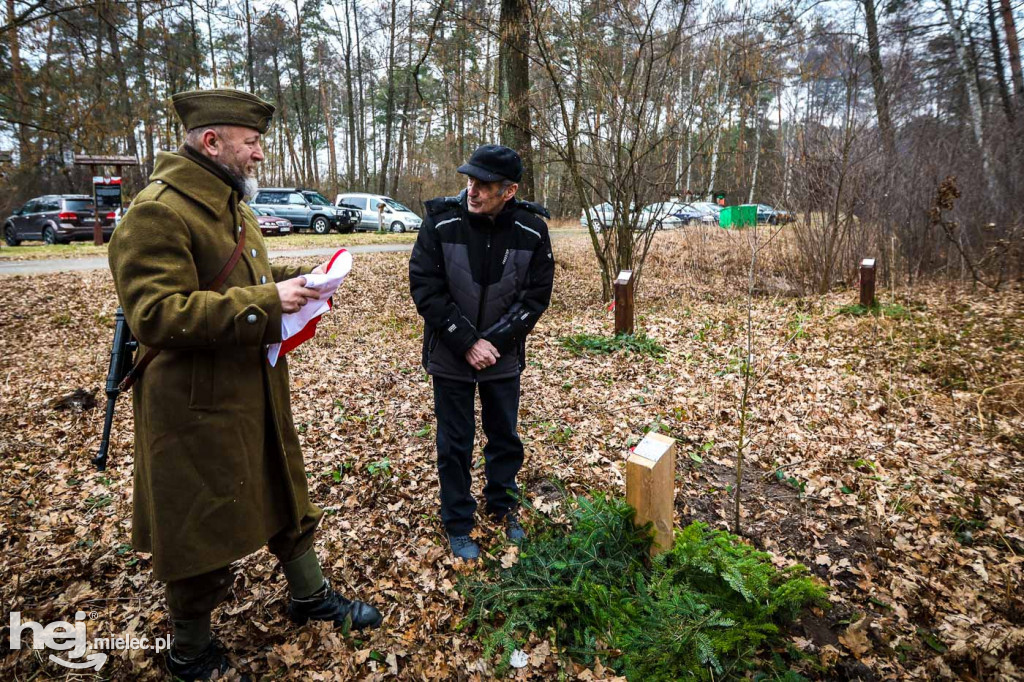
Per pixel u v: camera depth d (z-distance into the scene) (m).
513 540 2.81
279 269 2.43
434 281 2.62
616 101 8.09
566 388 5.08
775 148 9.27
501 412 2.82
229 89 1.99
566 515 2.94
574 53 8.05
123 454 3.98
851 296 8.63
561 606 2.42
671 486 2.58
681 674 2.12
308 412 4.61
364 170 36.53
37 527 3.09
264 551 2.82
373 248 14.82
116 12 8.52
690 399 4.82
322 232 21.61
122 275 1.78
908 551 2.89
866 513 3.13
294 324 1.95
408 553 2.85
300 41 32.69
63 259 12.29
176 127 10.15
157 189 1.86
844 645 2.35
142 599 2.55
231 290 1.83
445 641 2.35
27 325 7.43
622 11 7.59
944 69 9.58
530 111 8.66
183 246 1.84
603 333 6.95
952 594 2.62
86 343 6.85
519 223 2.65
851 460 3.81
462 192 2.71
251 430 2.01
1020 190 8.91
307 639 2.31
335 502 3.32
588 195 9.09
